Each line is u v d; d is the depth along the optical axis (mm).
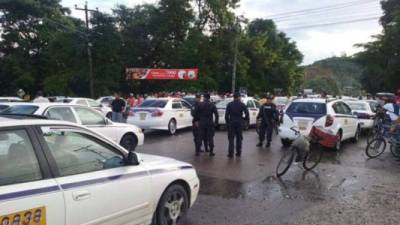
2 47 51031
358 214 6215
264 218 5934
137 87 47031
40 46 51125
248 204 6617
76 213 3869
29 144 3721
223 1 46000
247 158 11016
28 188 3518
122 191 4383
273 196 7141
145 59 48531
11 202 3348
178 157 11109
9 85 50219
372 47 51156
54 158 3871
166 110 16594
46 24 49719
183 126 17609
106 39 43281
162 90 46500
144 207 4699
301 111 12805
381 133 12656
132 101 22922
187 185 5441
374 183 8281
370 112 17453
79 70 42844
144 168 4777
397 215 6203
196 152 11539
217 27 46688
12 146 3602
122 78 45594
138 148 12766
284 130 12836
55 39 44906
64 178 3861
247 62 48781
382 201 6941
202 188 7590
